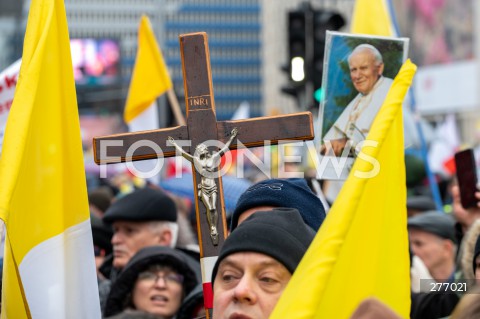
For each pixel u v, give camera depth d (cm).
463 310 417
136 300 786
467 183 870
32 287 569
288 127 592
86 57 10525
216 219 581
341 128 692
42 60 577
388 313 377
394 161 488
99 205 1189
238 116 2520
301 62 1409
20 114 564
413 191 1423
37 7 586
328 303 450
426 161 1247
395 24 1169
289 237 493
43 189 573
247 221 504
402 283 482
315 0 11262
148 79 1043
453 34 8306
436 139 2489
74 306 577
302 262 459
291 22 1939
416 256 950
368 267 466
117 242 889
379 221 473
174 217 897
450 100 8006
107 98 10575
